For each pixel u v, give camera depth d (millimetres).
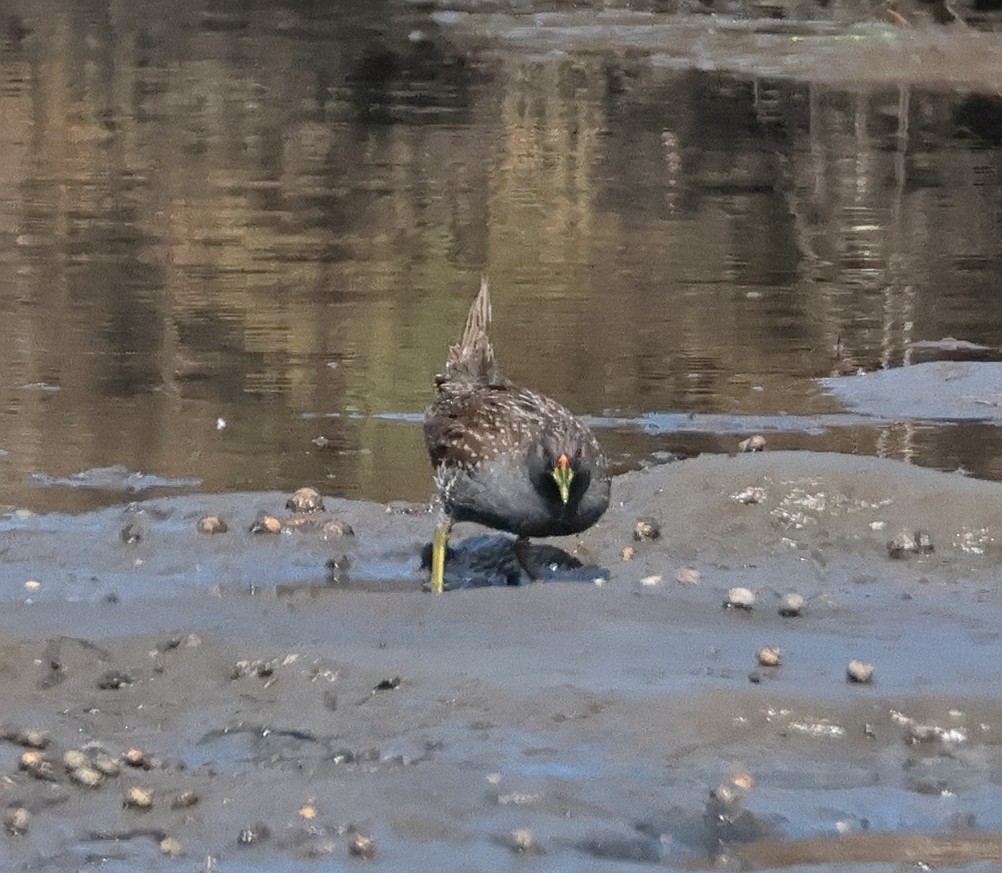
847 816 7875
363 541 11898
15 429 14320
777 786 8141
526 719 8672
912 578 11414
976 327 18766
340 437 14469
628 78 35250
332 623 10102
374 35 40469
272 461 13750
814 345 17922
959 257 22172
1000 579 11414
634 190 25594
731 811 7820
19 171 25391
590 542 12023
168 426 14586
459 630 10031
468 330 12008
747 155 28422
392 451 14109
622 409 15531
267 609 10305
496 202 24516
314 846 7387
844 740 8625
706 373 16766
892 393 16266
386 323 18141
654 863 7387
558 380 16375
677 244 22438
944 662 9586
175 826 7531
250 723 8617
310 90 33250
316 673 9109
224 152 27406
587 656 9602
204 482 13148
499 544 11898
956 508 12125
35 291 18953
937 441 14703
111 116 29922
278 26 41906
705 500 12430
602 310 19000
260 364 16609
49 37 38969
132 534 11672
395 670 9180
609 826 7645
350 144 28266
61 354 16719
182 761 8188
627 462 13836
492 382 11648
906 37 38844
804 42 38844
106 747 8258
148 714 8711
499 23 42062
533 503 10367
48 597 10500
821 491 12352
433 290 19625
